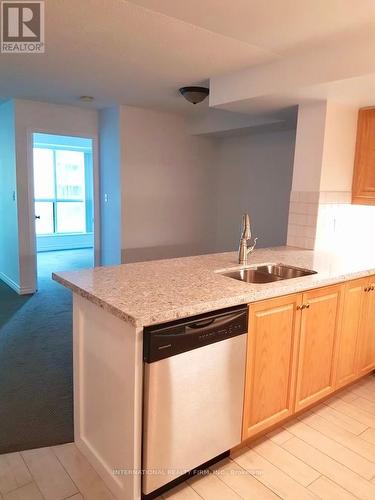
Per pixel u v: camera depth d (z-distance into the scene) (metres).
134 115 4.65
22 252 4.66
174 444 1.65
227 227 5.59
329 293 2.26
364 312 2.56
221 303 1.70
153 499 1.70
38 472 1.85
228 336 1.75
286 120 3.83
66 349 3.19
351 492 1.78
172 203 5.20
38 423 2.22
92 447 1.89
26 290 4.75
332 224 3.15
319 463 1.96
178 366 1.58
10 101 4.37
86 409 1.92
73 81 3.42
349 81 2.32
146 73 3.09
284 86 2.59
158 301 1.64
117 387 1.63
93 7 1.97
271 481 1.83
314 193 3.02
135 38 2.37
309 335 2.19
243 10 1.92
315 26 2.07
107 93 3.88
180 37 2.32
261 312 1.90
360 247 3.35
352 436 2.18
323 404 2.51
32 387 2.59
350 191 3.22
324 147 2.92
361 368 2.65
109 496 1.73
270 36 2.23
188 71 2.99
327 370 2.37
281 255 2.86
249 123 4.28
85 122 4.85
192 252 5.54
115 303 1.59
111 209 4.91
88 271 2.21
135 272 2.21
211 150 5.49
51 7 1.99
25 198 4.58
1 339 3.36
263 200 5.00
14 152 4.45
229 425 1.86
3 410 2.33
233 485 1.80
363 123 3.08
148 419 1.54
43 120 4.52
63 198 8.04
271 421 2.09
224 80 3.04
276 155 4.78
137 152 4.75
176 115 5.02
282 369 2.08
